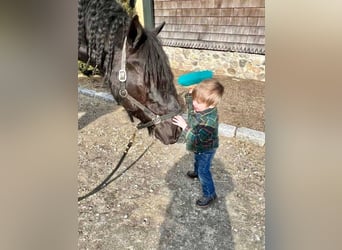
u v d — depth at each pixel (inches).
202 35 156.0
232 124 102.8
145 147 103.0
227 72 150.5
